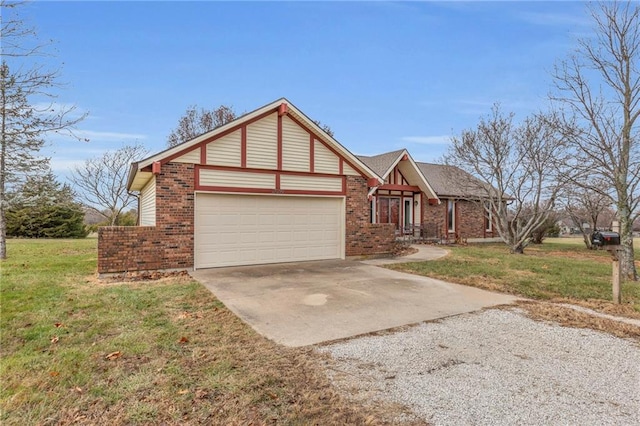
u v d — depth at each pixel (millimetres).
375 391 3236
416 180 19141
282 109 10555
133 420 2727
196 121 30125
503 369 3732
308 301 6418
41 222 25016
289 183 11000
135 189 14859
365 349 4234
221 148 10000
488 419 2809
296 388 3264
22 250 14594
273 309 5887
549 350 4266
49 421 2705
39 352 3979
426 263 11109
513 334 4809
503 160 15391
